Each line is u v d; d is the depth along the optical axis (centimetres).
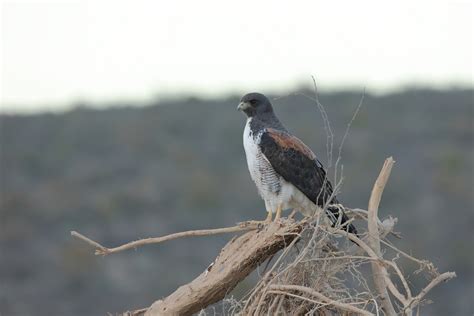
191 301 884
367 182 3544
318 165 1134
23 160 4081
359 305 848
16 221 3366
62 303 2795
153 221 3388
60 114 4803
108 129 4538
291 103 4669
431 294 2652
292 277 859
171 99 5084
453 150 3966
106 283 2889
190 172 3900
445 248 2992
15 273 2983
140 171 3966
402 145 4122
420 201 3425
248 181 3769
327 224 880
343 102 4738
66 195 3662
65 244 3192
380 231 916
